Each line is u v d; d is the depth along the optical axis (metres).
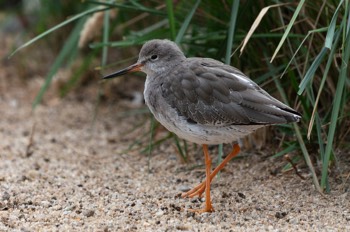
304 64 10.94
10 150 13.38
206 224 8.96
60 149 13.65
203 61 9.74
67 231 8.63
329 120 11.01
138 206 9.80
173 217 9.32
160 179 11.49
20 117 15.77
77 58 17.19
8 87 17.50
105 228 8.67
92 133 14.75
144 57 10.18
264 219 9.13
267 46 11.38
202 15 11.84
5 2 19.91
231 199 10.07
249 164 11.58
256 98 9.14
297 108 11.15
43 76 17.84
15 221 9.01
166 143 13.36
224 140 9.47
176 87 9.51
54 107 16.31
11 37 19.72
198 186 10.34
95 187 10.98
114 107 16.08
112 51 16.92
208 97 9.31
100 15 13.05
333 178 10.43
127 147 13.70
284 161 11.33
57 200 10.11
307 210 9.44
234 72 9.52
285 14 11.19
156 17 14.96
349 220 8.97
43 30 16.77
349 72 10.86
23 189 10.53
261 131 12.02
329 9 10.65
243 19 11.23
